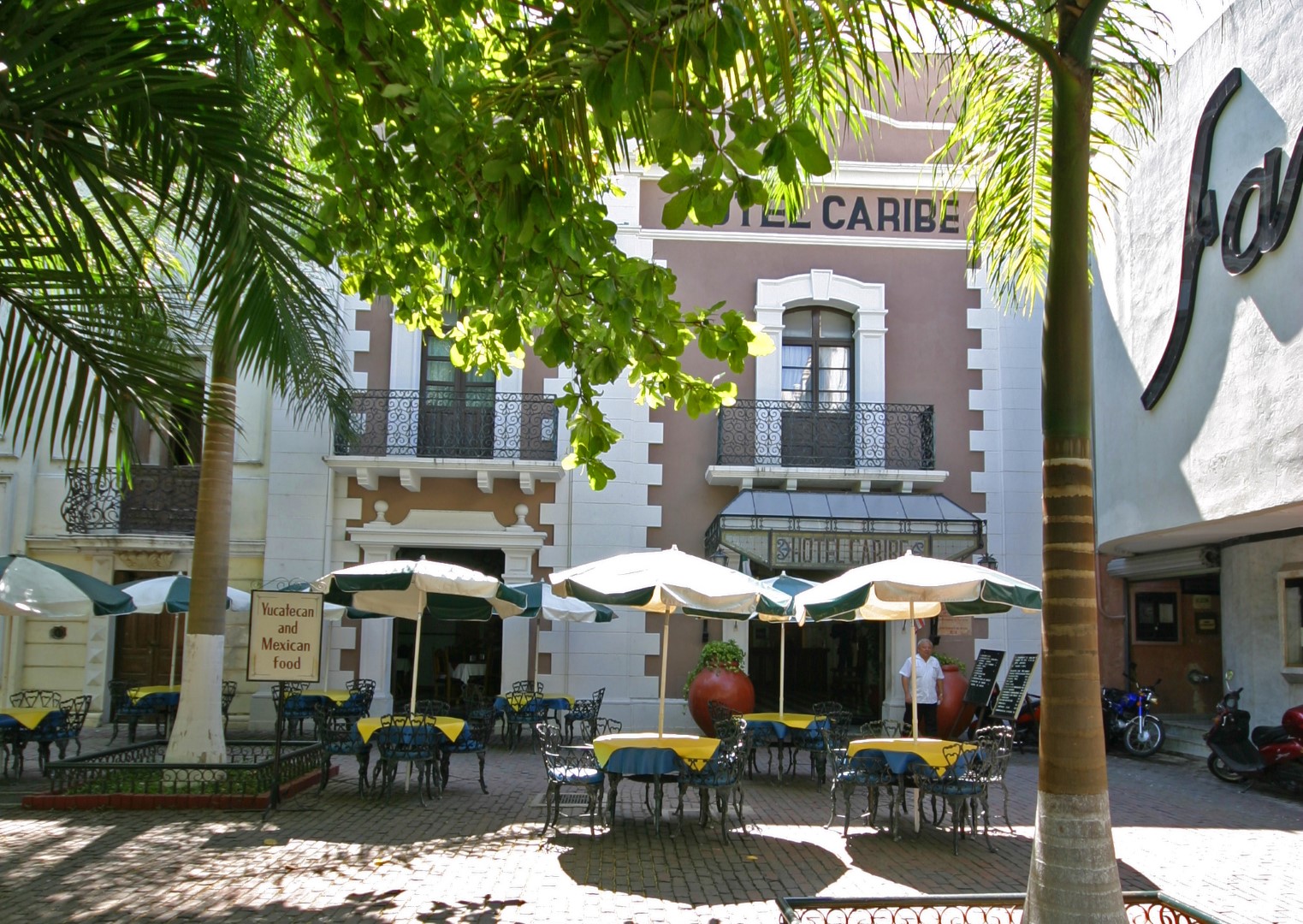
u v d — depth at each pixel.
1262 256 11.12
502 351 7.16
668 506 16.38
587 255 5.09
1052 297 4.81
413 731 10.01
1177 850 8.34
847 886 6.96
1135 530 14.11
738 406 16.23
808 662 18.48
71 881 6.82
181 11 5.59
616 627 16.00
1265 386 11.06
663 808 9.94
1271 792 11.46
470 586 10.28
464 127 4.80
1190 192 12.55
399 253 6.46
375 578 10.12
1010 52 7.05
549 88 4.86
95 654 16.25
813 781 11.91
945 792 8.20
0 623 16.06
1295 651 12.78
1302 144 10.44
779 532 14.69
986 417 16.73
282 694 9.52
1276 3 11.05
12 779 11.20
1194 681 15.93
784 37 3.52
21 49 4.60
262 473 16.44
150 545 16.11
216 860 7.44
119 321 5.68
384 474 16.17
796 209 6.80
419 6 5.20
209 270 5.80
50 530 16.36
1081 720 4.52
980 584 8.81
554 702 14.31
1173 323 13.09
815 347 16.86
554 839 8.34
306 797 10.05
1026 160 7.28
